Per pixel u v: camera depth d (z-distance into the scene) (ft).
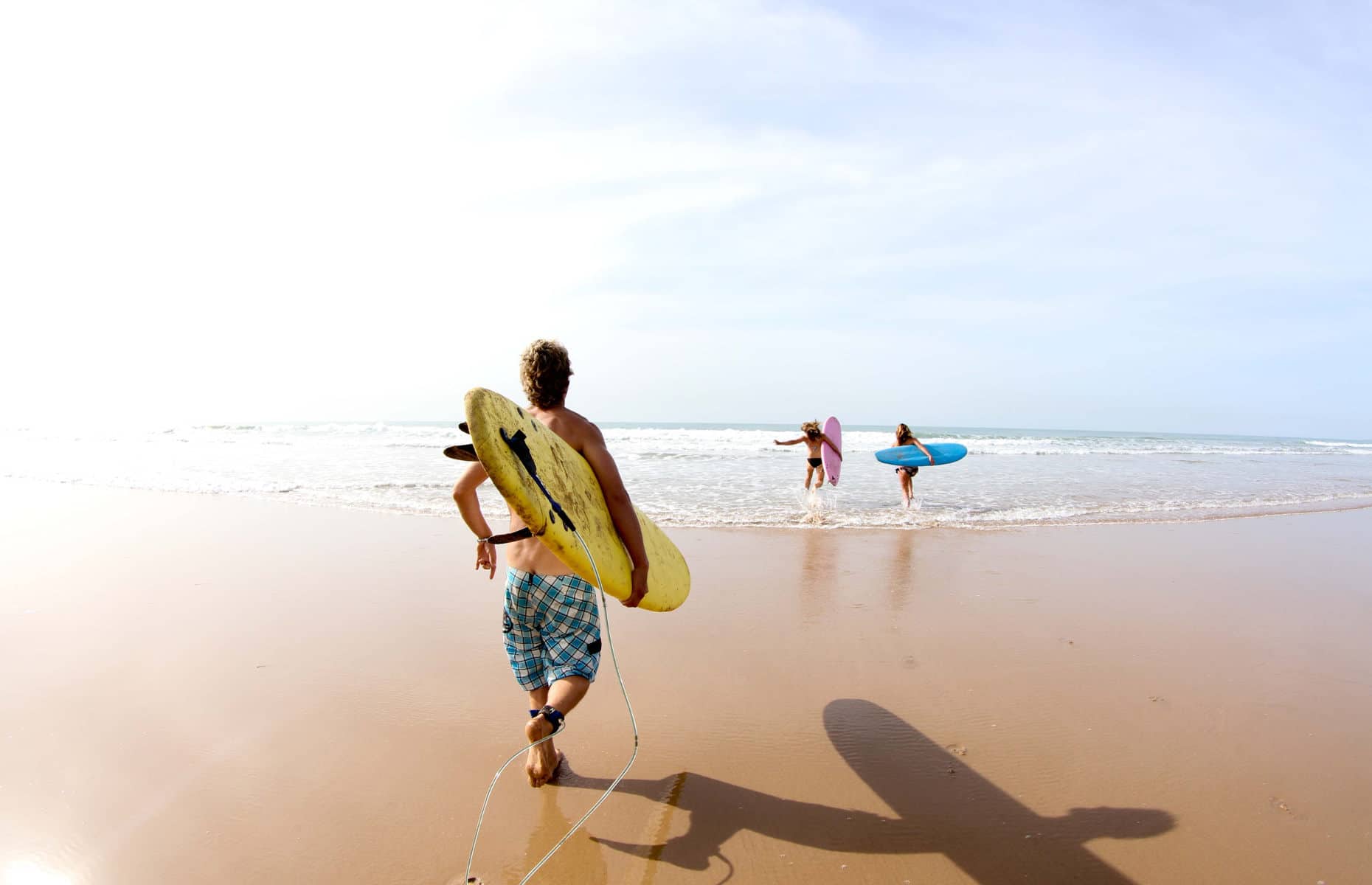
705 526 27.02
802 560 21.44
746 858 7.76
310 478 39.22
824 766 9.70
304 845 7.88
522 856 7.77
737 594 17.70
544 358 8.65
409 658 13.24
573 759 9.78
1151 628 15.83
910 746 10.27
